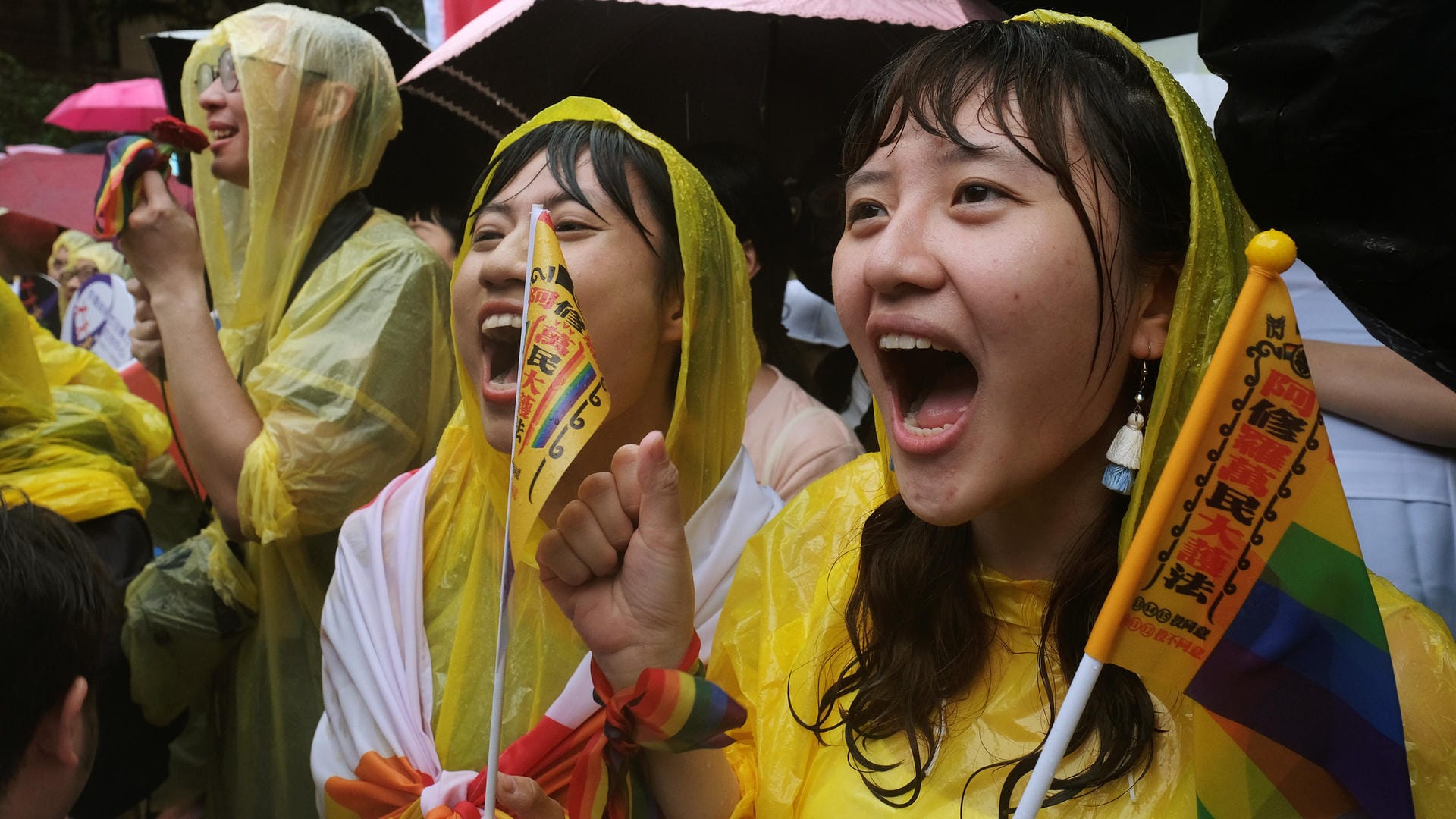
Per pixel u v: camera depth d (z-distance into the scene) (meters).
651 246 1.51
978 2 2.37
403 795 1.51
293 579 2.17
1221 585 0.92
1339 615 0.92
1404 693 0.99
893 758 1.11
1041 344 0.98
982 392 1.00
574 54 2.62
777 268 2.34
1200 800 0.95
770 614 1.31
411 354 2.16
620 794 1.17
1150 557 0.92
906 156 1.04
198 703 2.40
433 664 1.62
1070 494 1.09
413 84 2.62
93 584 1.39
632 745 1.14
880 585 1.16
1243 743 0.94
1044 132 0.99
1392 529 1.65
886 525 1.20
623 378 1.50
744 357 1.61
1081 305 0.98
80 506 2.30
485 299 1.46
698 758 1.19
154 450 2.78
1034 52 1.04
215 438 2.11
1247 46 1.11
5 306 2.34
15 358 2.37
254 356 2.38
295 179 2.29
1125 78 1.05
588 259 1.47
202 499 2.48
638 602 1.13
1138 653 0.91
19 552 1.32
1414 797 0.96
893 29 2.27
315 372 2.10
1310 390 0.91
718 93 2.67
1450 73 1.00
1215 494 0.92
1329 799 0.94
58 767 1.35
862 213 1.08
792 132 2.68
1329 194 1.11
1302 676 0.92
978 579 1.13
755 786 1.25
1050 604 1.08
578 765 1.17
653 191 1.52
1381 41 1.00
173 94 3.31
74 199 4.48
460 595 1.65
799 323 3.03
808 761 1.20
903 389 1.10
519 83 2.65
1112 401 1.03
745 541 1.53
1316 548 0.92
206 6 7.55
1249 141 1.14
